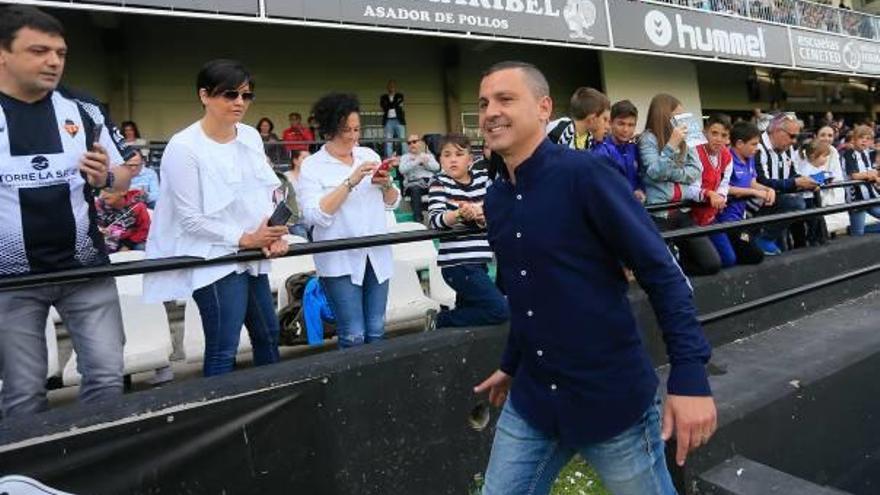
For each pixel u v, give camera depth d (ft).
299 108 36.19
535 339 5.62
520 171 5.60
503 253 5.80
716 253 13.66
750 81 56.08
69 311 7.47
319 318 12.16
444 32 28.02
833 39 51.11
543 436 5.88
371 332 10.08
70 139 7.27
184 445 6.84
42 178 7.02
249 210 8.87
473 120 42.55
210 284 8.12
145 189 19.07
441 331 9.43
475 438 9.30
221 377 7.49
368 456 8.24
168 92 32.45
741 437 9.42
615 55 43.21
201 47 33.32
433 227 10.19
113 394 7.56
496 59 43.27
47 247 7.10
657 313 5.23
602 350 5.42
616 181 5.24
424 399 8.79
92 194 7.60
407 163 26.18
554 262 5.39
